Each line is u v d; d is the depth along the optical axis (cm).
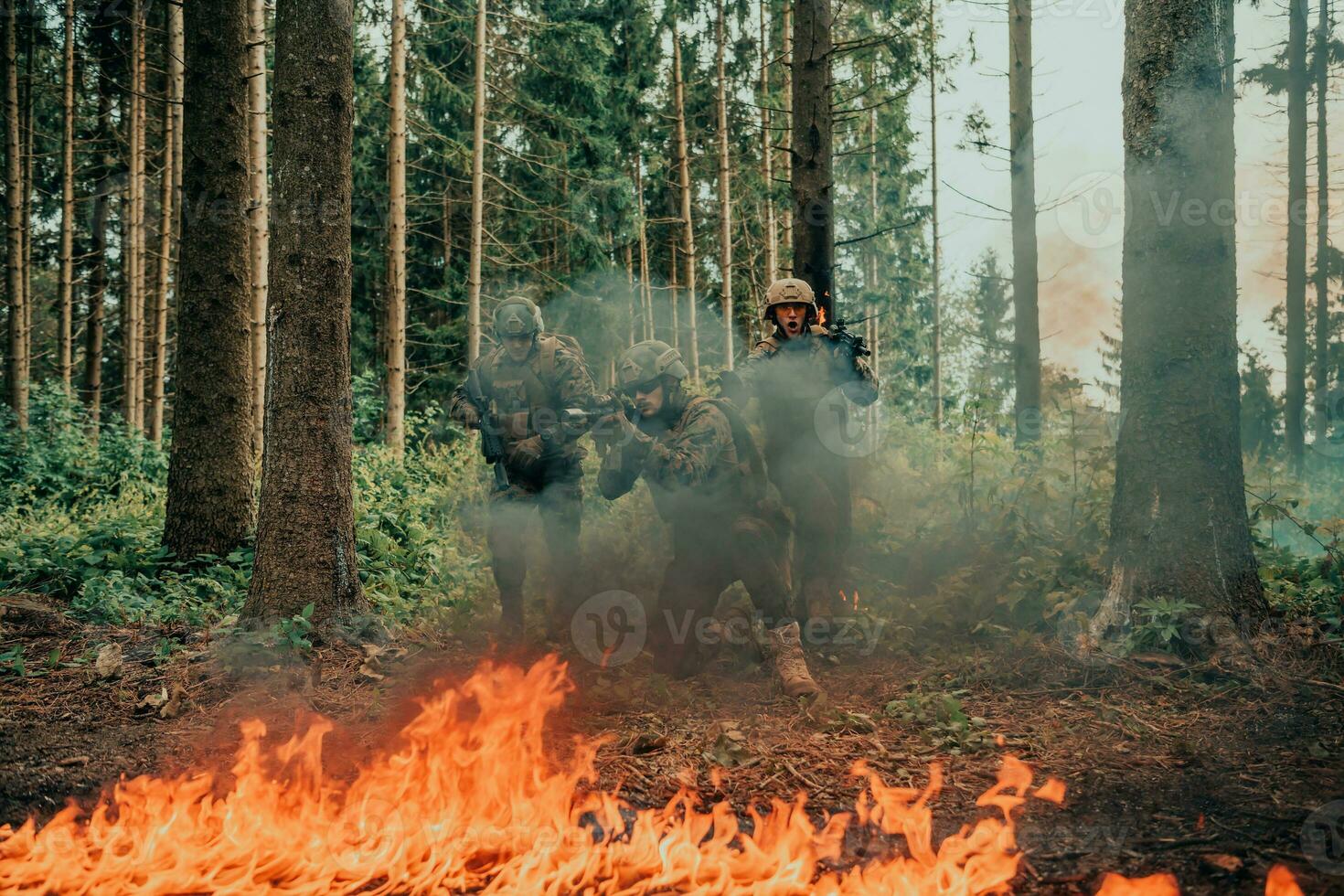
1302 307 1708
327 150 560
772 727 429
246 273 765
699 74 2495
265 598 550
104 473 1355
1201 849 292
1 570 689
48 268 2352
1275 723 393
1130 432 492
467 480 973
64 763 388
